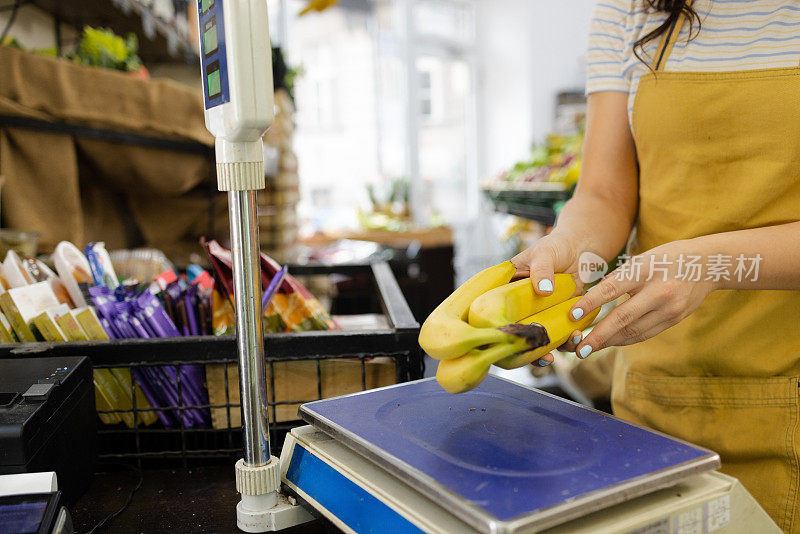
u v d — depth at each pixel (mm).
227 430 960
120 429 1010
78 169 1583
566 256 857
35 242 1298
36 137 1384
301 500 726
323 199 6410
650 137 1010
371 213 5156
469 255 7559
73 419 829
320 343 930
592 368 1934
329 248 4219
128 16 2035
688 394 1013
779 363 949
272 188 2350
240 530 747
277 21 5637
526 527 500
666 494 594
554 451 631
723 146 950
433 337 630
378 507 614
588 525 541
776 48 918
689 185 984
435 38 6848
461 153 7418
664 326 779
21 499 635
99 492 875
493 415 733
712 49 962
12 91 1362
